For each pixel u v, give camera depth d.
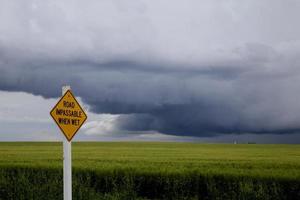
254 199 17.41
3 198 15.30
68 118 9.88
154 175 20.64
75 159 32.75
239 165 26.61
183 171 20.83
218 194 18.88
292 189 19.02
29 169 23.97
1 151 50.66
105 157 36.56
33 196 14.20
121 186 19.00
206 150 60.94
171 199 19.75
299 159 35.91
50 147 68.88
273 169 23.17
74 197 14.03
